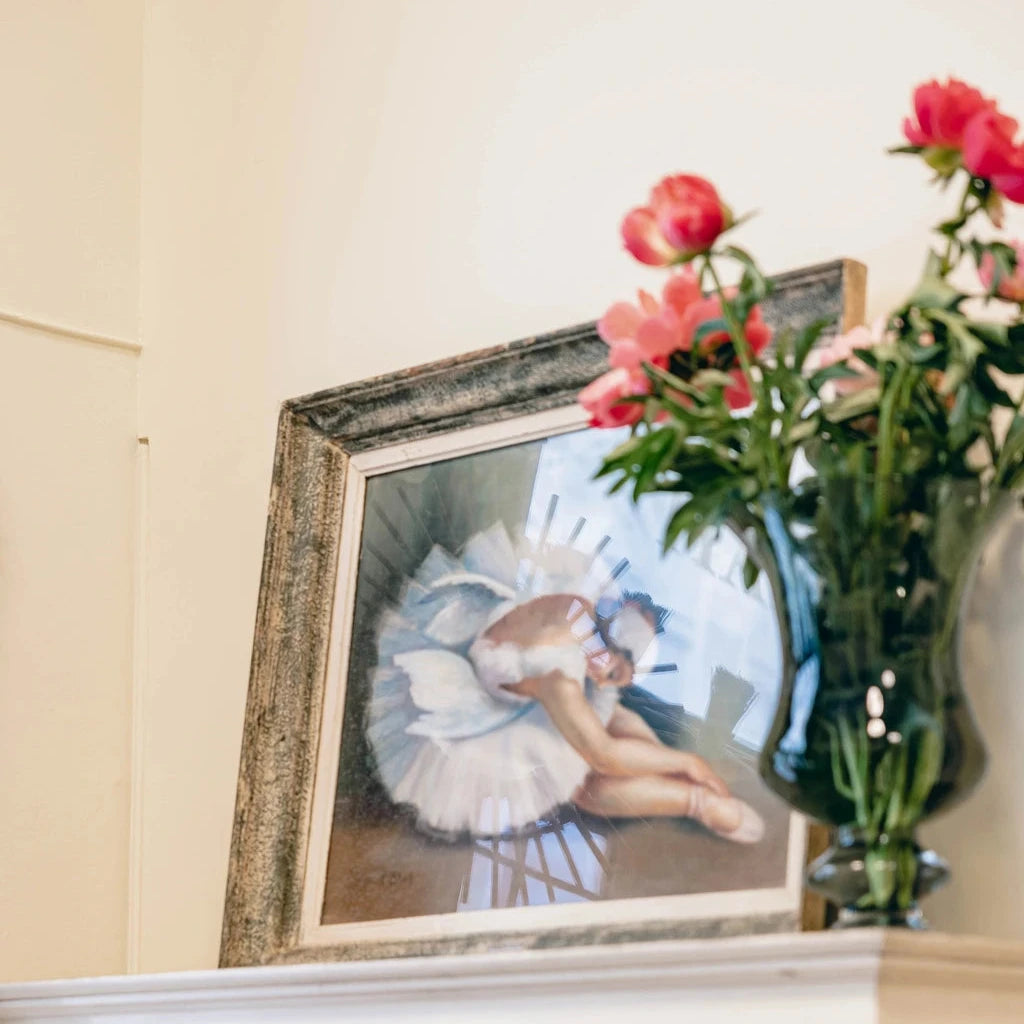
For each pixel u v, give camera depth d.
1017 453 1.28
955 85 1.24
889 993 1.09
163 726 2.18
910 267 1.54
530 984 1.26
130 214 2.39
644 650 1.59
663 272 1.75
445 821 1.69
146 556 2.26
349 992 1.38
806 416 1.37
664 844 1.51
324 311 2.13
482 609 1.74
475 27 2.02
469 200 1.98
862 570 1.22
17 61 2.33
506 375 1.78
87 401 2.28
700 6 1.77
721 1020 1.16
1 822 2.09
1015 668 1.40
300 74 2.25
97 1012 1.64
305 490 1.94
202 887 2.08
